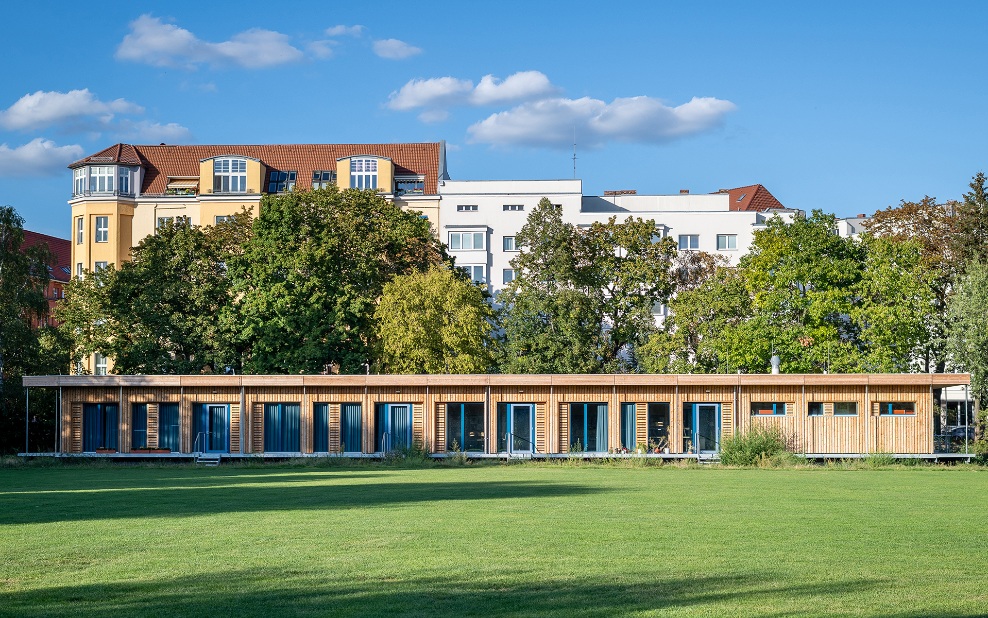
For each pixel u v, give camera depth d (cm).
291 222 7119
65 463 5759
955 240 7775
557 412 5906
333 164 10594
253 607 1531
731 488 3750
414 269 7362
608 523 2539
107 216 10044
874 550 2089
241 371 7069
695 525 2503
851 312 6962
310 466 5428
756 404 5844
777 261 7331
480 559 1959
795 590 1652
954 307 6988
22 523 2548
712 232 10906
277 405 6053
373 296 7106
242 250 7481
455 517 2670
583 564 1906
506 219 10662
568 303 7431
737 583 1712
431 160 10925
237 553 2030
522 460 5716
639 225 8362
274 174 10475
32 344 6856
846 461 5584
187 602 1568
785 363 6938
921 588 1666
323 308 6806
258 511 2830
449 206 10669
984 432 6475
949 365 7394
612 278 8175
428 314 6756
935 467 5372
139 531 2372
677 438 5856
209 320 6888
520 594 1623
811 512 2842
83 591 1652
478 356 6994
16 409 6800
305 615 1477
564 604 1549
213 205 10000
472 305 6994
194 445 6038
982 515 2784
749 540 2233
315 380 5944
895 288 6969
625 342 7988
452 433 5953
